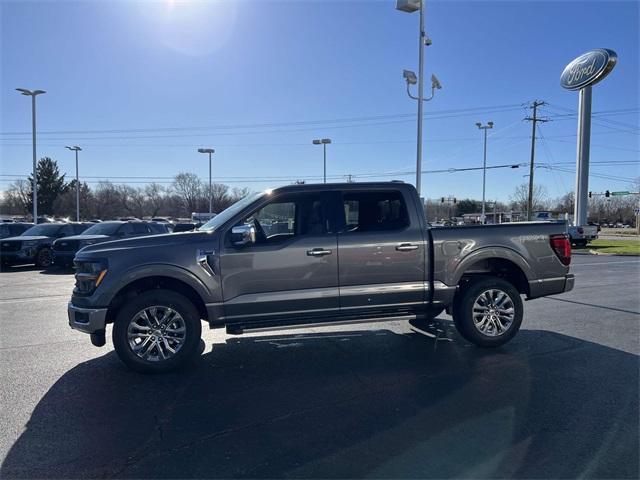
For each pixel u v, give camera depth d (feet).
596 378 16.46
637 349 20.12
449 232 19.63
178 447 11.74
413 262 19.22
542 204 320.09
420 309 19.80
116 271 17.10
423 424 12.86
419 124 60.59
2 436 12.39
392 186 19.56
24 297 35.12
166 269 17.30
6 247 55.93
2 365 18.29
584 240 97.66
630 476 10.27
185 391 15.56
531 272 20.45
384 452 11.35
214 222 19.47
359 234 18.86
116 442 12.04
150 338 17.33
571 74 107.65
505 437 12.05
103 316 17.10
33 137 110.83
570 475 10.30
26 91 108.27
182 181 300.20
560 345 20.79
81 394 15.31
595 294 35.24
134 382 16.42
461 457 11.07
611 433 12.26
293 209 19.15
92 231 59.00
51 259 59.00
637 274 49.08
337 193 19.08
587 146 106.01
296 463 10.91
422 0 58.13
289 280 18.16
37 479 10.38
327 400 14.67
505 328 20.30
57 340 22.07
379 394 15.11
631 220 338.34
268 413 13.75
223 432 12.54
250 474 10.46
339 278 18.57
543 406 14.01
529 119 150.61
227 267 17.74
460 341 21.56
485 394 14.99
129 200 299.79
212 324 17.89
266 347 20.75
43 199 261.85
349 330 23.77
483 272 21.50
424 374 17.01
